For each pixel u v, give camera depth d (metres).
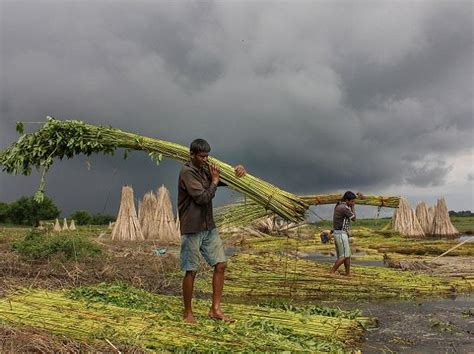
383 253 16.53
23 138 6.67
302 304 8.04
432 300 8.42
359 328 5.92
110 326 5.04
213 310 5.83
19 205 49.91
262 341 4.89
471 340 5.77
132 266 10.62
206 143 5.80
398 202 8.71
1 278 7.64
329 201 7.02
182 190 5.71
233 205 7.07
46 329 4.93
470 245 17.03
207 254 5.82
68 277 8.81
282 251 17.03
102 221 48.09
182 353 4.54
